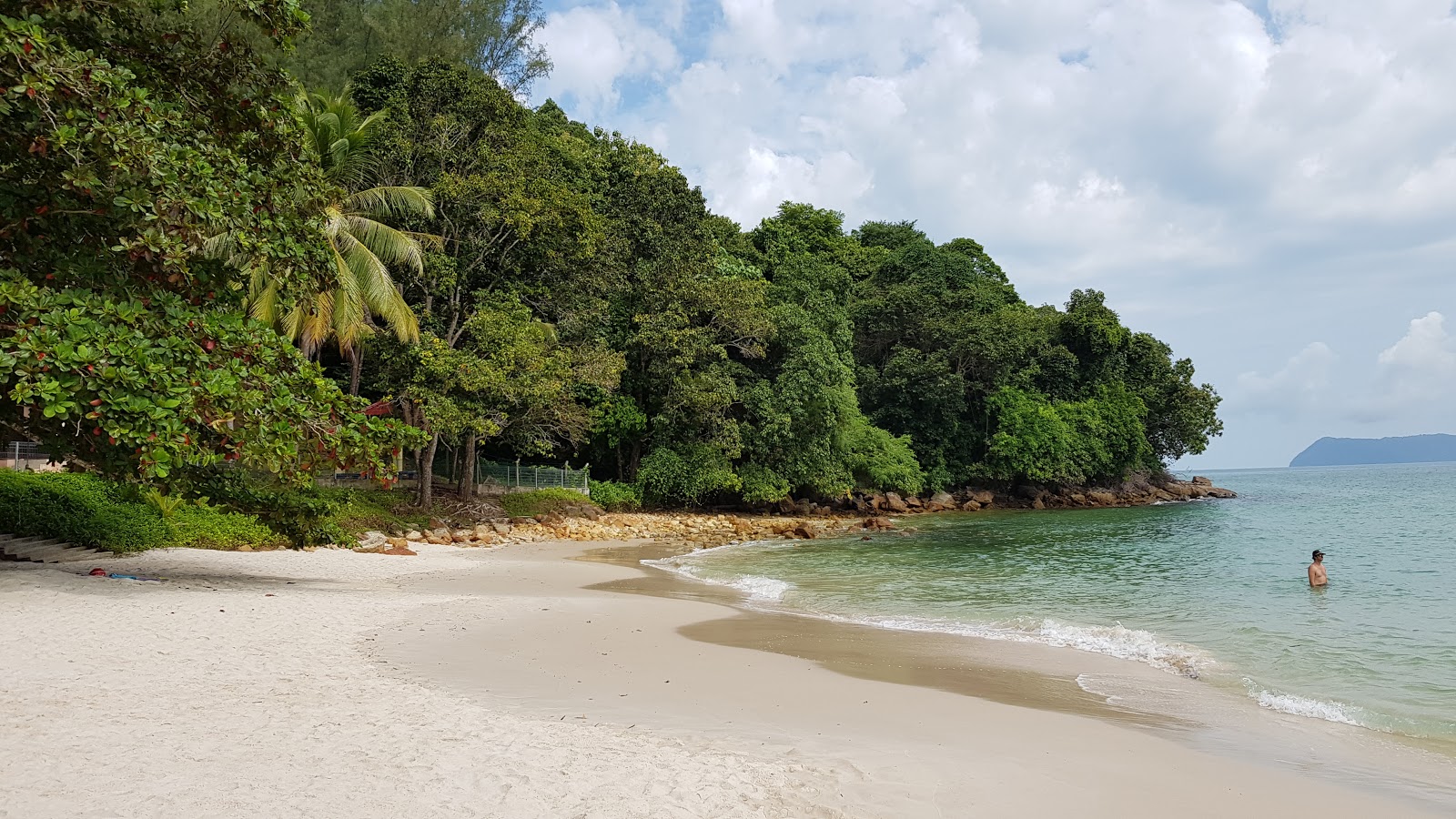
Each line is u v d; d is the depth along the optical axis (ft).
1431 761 22.90
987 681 31.63
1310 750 23.72
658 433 136.56
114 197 35.32
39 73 32.94
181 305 37.86
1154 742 24.07
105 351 32.30
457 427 91.50
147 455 32.27
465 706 23.90
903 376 174.19
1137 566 74.90
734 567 74.95
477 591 52.70
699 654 34.45
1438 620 46.01
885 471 160.97
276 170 46.14
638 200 138.82
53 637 29.53
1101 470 193.06
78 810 14.26
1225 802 19.40
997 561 81.00
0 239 38.75
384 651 31.83
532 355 97.09
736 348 146.30
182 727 19.92
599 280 115.03
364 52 127.65
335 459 39.93
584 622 41.24
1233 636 41.57
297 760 17.89
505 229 105.19
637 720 23.86
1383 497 208.64
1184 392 211.00
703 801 17.03
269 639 32.27
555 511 114.93
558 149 130.82
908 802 18.22
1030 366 191.01
